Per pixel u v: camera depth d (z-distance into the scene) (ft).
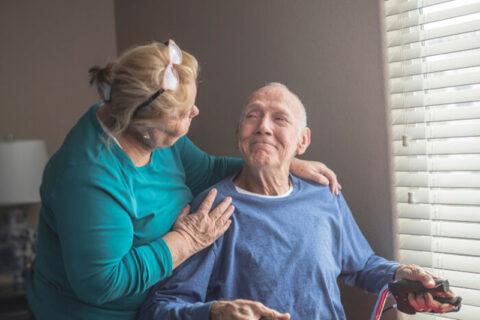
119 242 4.06
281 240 4.74
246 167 5.08
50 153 8.75
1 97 8.28
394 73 5.53
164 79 3.94
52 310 4.58
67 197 3.98
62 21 8.79
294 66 6.37
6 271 7.99
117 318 4.56
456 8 5.13
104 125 4.29
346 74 5.89
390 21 5.56
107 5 9.12
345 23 5.85
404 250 5.69
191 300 4.55
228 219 4.81
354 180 5.93
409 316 5.57
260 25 6.68
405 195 5.57
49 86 8.70
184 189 5.17
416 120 5.42
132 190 4.39
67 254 3.96
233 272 4.67
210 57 7.38
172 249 4.36
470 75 5.09
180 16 7.75
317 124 6.22
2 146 7.66
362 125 5.80
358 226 5.94
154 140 4.32
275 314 3.88
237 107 7.06
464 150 5.14
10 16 8.34
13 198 7.66
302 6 6.22
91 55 9.06
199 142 7.65
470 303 5.15
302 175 5.37
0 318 7.23
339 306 4.99
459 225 5.28
